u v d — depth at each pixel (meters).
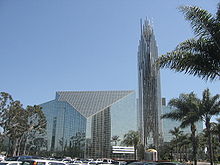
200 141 74.00
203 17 15.24
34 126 75.81
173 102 36.12
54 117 145.88
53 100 153.50
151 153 65.12
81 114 134.50
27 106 73.38
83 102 142.50
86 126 128.62
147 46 101.38
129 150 89.50
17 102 66.38
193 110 33.66
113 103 140.25
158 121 95.44
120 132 135.38
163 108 178.25
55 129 141.75
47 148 138.25
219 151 93.44
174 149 103.69
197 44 15.88
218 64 15.27
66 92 151.38
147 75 96.06
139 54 106.62
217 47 15.24
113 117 136.88
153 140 88.69
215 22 15.16
